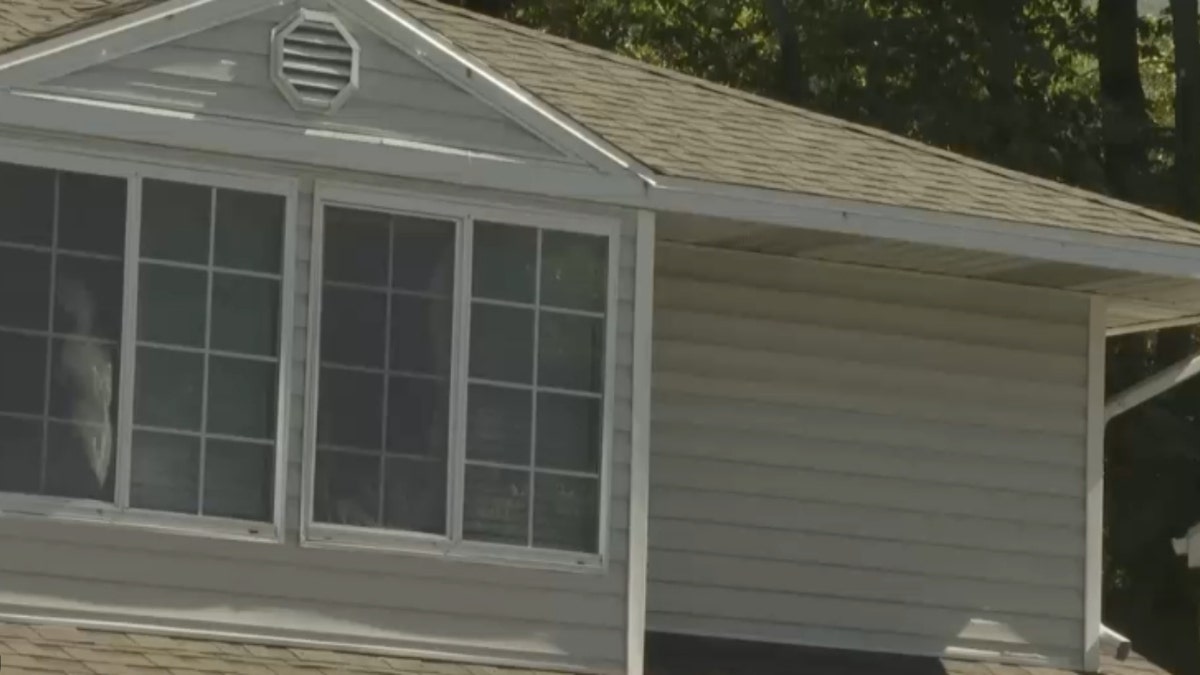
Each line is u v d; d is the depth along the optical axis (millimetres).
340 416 14703
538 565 15078
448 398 14969
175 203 14469
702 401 16703
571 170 15398
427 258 15023
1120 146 30766
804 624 16750
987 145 29719
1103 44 31938
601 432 15352
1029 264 16984
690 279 16766
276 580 14422
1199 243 17031
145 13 14469
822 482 16906
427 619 14773
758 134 17172
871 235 16250
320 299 14711
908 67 30000
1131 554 29109
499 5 32031
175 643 14109
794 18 30672
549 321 15297
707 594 16547
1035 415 17531
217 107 14586
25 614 13844
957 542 17219
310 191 14781
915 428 17203
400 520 14789
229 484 14391
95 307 14227
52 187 14219
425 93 15094
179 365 14359
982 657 17156
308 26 14805
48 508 13969
